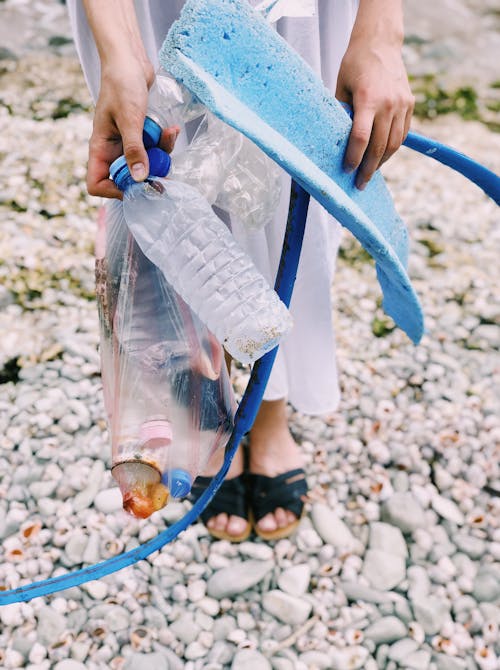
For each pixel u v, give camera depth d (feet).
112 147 3.06
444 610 5.22
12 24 10.36
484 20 11.51
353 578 5.36
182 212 2.90
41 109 9.11
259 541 5.54
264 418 5.51
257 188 3.54
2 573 5.26
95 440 6.04
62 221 7.80
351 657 4.96
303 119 2.98
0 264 7.27
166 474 3.07
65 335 6.79
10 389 6.39
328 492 5.83
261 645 5.00
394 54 3.34
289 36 4.12
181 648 4.99
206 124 3.58
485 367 6.89
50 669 4.82
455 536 5.65
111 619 5.05
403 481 5.95
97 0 3.16
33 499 5.68
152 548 3.57
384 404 6.46
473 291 7.59
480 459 6.12
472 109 9.91
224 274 2.89
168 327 3.11
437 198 8.64
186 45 2.62
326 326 5.06
